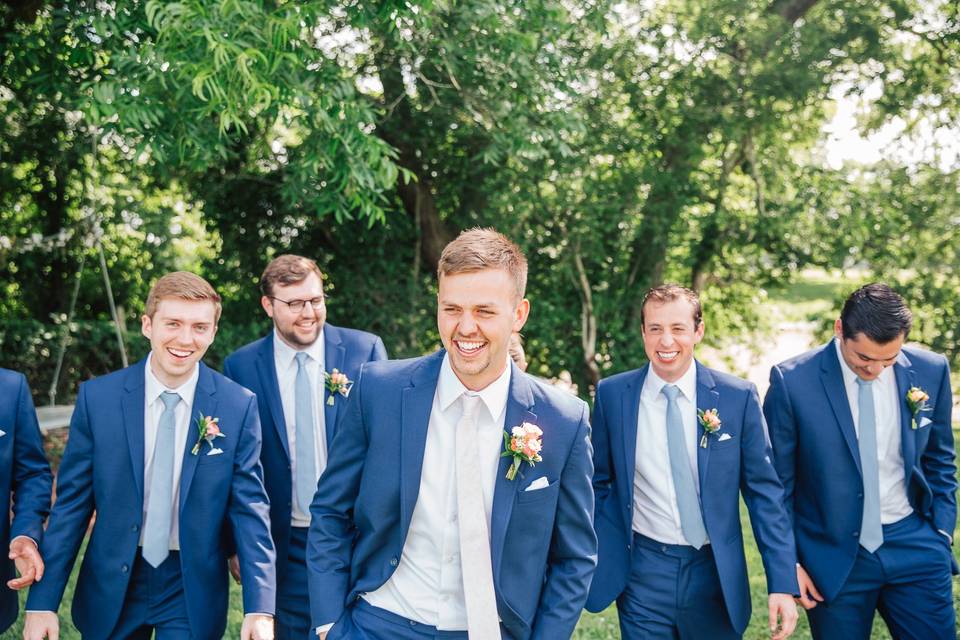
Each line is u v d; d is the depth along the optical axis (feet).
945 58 32.04
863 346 9.98
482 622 7.14
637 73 31.40
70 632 14.80
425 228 33.71
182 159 19.62
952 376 31.96
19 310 37.09
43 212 34.88
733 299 36.37
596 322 33.73
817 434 10.80
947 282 31.58
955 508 10.91
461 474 7.29
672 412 10.30
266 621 9.20
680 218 32.71
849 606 10.85
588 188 30.76
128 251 37.01
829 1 32.19
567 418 7.60
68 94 24.59
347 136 19.98
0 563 10.06
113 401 9.46
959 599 15.87
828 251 32.63
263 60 16.60
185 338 9.21
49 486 10.31
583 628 15.03
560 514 7.66
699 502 10.16
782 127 32.73
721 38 31.14
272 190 33.32
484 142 31.12
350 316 34.32
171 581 9.62
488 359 7.00
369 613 7.59
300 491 11.47
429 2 18.93
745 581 10.12
